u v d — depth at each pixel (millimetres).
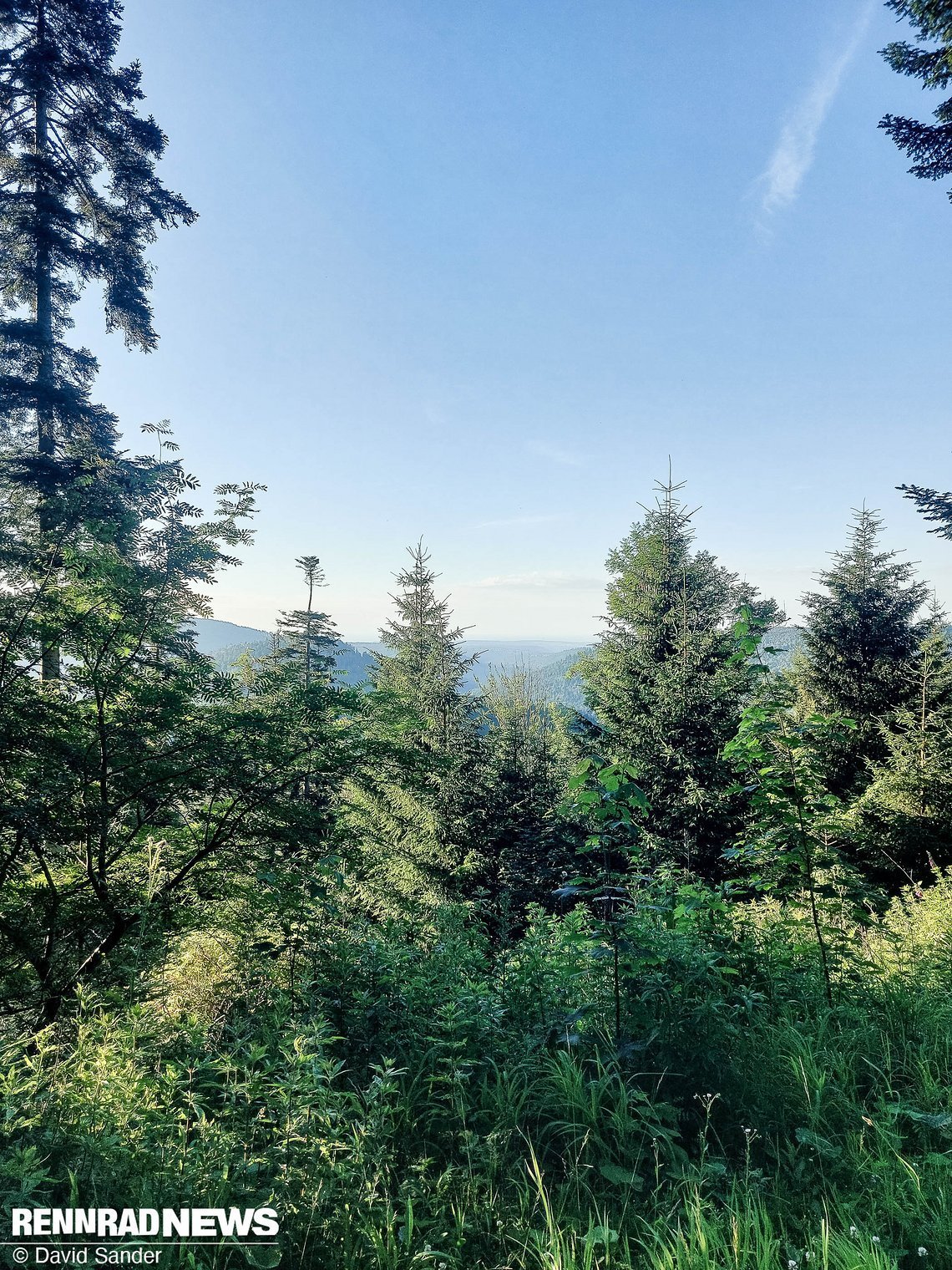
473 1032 4102
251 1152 2967
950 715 15633
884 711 17203
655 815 13906
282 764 6254
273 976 4941
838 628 18797
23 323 12391
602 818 4254
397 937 5457
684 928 4848
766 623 5270
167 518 6379
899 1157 2930
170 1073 3262
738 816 12672
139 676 6129
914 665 17375
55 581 6066
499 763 17297
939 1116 3137
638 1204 2887
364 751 6668
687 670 14836
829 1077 3576
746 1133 3062
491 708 22500
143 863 6398
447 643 21141
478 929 6305
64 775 5391
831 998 4586
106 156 14586
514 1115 3367
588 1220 2771
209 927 5945
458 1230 2656
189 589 6238
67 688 5980
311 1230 2561
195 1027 3871
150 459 10773
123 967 5410
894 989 4605
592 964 4430
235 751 6066
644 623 17594
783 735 4977
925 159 7387
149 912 5727
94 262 13805
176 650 6438
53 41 13383
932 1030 4055
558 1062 3674
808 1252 2396
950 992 4578
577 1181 2965
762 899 6328
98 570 5668
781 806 5055
